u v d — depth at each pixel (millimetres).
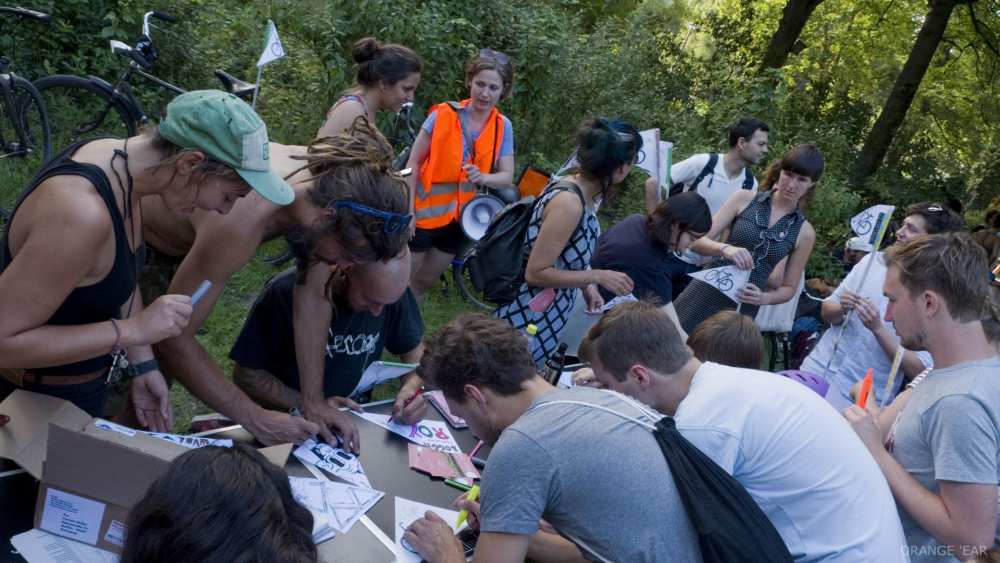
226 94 1900
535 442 1710
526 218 3410
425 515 2070
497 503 1703
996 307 2082
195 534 1006
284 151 2322
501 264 3402
